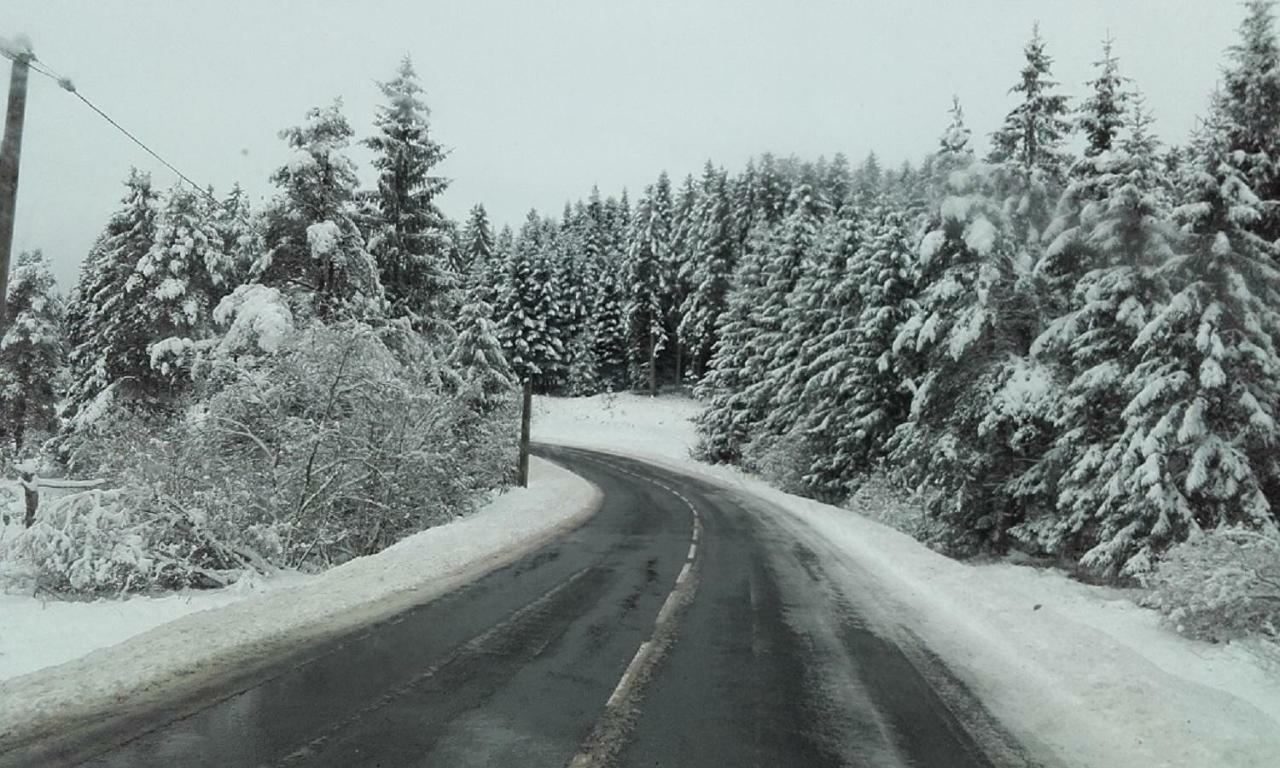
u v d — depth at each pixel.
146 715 5.61
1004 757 5.62
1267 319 12.69
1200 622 9.01
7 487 11.29
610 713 6.16
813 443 32.44
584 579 12.56
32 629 7.64
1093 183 15.80
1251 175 15.34
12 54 9.97
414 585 11.30
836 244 33.72
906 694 7.08
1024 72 20.19
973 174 18.92
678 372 71.19
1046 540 16.28
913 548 17.22
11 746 4.95
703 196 68.50
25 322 33.84
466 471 23.59
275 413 15.73
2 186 10.00
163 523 11.33
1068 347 16.69
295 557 14.68
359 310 22.09
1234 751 5.57
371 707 6.01
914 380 27.45
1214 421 12.84
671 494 30.48
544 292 69.06
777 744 5.66
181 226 27.00
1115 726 6.28
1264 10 15.15
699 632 9.20
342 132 22.03
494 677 6.98
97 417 24.11
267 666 7.00
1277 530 11.41
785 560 15.73
